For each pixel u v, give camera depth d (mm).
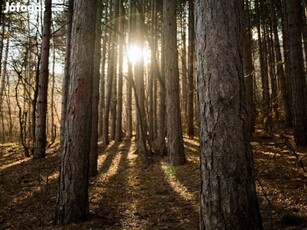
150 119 16391
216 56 2844
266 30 18312
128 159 11578
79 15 4816
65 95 13297
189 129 17094
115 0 14742
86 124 4723
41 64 11555
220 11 2910
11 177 8312
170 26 9578
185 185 6871
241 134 2729
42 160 10969
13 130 28031
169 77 9539
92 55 4887
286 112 14203
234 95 2771
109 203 5789
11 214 5145
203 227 2730
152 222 4605
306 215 4148
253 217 2625
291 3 9945
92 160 8609
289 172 6594
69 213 4488
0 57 15766
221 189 2643
